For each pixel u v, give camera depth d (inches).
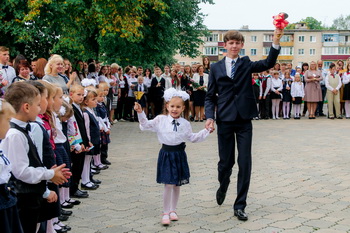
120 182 255.1
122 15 611.2
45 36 541.3
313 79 627.8
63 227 171.9
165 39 874.8
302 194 224.2
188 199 217.6
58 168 130.1
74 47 610.2
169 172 181.2
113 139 438.6
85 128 223.5
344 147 374.3
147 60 882.8
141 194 228.5
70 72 324.2
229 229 172.4
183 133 184.2
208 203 210.4
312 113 639.1
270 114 652.7
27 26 512.4
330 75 632.4
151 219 186.9
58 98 163.5
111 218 188.2
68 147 191.5
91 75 469.4
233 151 192.5
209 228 173.9
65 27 584.7
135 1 614.9
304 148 370.6
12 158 120.9
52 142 158.7
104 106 303.1
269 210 197.3
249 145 186.9
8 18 518.0
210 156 339.3
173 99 183.3
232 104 187.0
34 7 484.4
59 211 150.6
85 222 182.7
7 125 106.2
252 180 255.4
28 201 128.4
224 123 189.5
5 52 277.9
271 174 271.0
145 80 626.8
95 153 247.8
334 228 171.8
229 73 189.8
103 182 255.0
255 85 634.8
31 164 125.3
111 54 861.8
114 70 561.0
